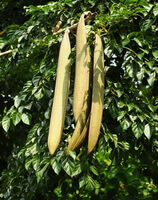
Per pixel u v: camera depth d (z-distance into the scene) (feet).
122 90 8.07
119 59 8.66
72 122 8.53
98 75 5.90
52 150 5.44
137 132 7.93
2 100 11.39
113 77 8.52
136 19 8.75
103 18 7.53
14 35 9.06
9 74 9.96
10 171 9.81
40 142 8.48
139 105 8.23
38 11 9.41
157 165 9.20
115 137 8.17
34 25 8.93
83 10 8.84
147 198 10.46
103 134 8.28
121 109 8.08
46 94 8.39
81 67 5.83
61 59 6.04
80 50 5.93
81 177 8.46
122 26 8.20
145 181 11.03
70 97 8.29
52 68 8.16
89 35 7.26
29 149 8.61
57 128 5.57
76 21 8.72
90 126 5.63
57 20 9.31
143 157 8.92
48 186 9.20
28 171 9.06
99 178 10.29
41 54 9.08
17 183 9.48
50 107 8.36
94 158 8.94
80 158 8.50
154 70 7.95
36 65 9.84
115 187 10.39
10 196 9.55
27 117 8.76
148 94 8.48
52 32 8.52
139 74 7.83
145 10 7.93
